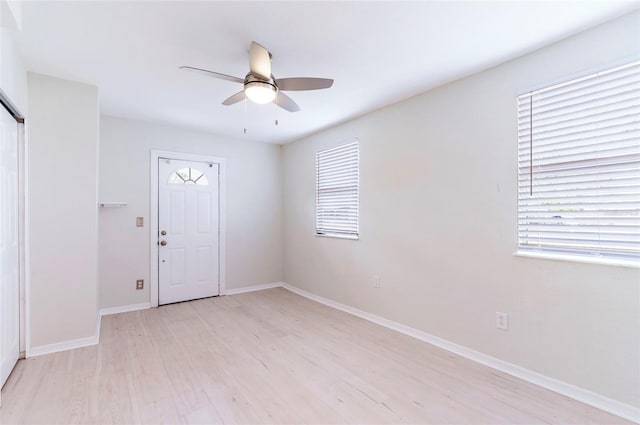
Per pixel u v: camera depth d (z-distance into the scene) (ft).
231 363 8.21
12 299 7.72
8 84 6.70
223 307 13.21
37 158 8.47
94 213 9.36
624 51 5.97
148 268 13.03
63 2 5.54
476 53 7.38
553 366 6.94
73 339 9.01
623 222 6.12
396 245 10.62
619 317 6.08
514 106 7.60
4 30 6.39
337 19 6.10
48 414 6.07
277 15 5.97
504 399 6.61
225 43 6.99
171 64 7.98
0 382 6.79
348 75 8.54
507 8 5.75
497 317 7.92
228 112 11.62
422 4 5.65
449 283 9.01
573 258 6.66
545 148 7.17
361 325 11.09
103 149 12.06
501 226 7.85
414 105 9.99
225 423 5.89
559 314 6.86
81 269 9.15
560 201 6.95
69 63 7.93
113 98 10.23
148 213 13.03
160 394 6.78
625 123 6.06
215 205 14.92
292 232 16.40
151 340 9.65
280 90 7.54
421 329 9.79
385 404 6.47
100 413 6.13
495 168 7.97
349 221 12.79
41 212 8.53
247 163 15.97
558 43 6.84
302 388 7.04
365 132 11.84
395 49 7.23
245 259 15.92
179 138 13.82
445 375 7.59
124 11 5.84
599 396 6.29
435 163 9.37
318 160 14.62
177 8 5.76
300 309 13.00
